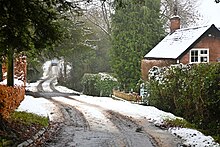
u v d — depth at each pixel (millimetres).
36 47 8828
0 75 21406
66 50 30031
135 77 31500
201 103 14617
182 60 24938
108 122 15477
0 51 8898
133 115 17656
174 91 17734
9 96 13266
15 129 10859
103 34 44062
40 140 11016
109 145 10922
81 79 40719
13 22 7875
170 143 11461
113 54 32938
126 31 31891
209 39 25672
